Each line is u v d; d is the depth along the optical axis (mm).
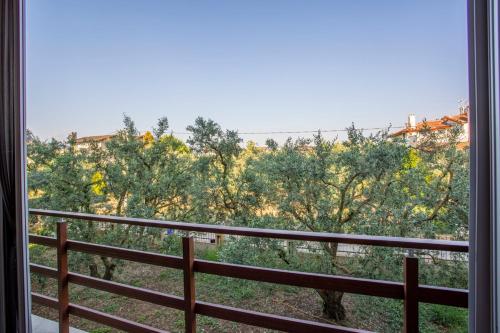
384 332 3541
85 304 5008
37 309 4012
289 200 4316
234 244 4082
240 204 5113
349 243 1412
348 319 3789
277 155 4688
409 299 1279
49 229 5441
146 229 5383
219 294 4547
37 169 5684
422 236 3594
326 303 3834
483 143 1056
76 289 5422
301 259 3850
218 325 4172
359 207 4031
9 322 1997
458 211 3523
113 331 4305
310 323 1473
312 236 1472
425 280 3260
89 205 5688
